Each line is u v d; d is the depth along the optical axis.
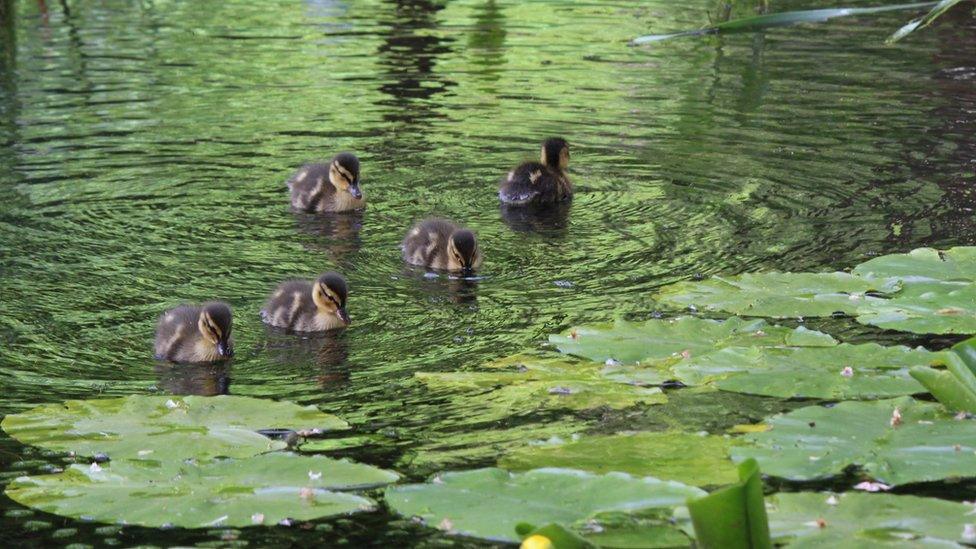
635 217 14.84
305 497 7.93
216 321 10.82
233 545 7.75
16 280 12.64
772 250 13.45
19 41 23.91
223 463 8.42
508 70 22.22
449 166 16.97
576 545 6.67
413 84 21.30
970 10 26.17
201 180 16.17
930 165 16.48
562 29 25.56
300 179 15.55
